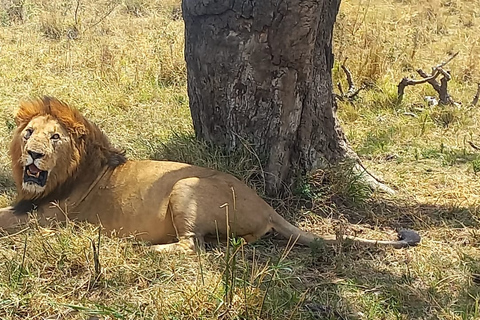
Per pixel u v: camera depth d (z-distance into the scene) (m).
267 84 5.07
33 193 4.43
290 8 4.79
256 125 5.18
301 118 5.30
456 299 3.89
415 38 10.70
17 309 3.54
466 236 4.77
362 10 12.52
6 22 11.29
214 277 3.85
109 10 12.16
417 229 4.89
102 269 3.87
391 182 5.78
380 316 3.71
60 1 12.60
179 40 9.78
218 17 4.99
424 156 6.44
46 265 3.93
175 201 4.27
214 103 5.27
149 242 4.38
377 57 9.09
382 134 7.01
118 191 4.43
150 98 7.75
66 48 9.70
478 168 6.03
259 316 3.47
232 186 4.40
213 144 5.39
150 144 5.84
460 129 7.30
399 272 4.22
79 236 4.16
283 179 5.22
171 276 3.89
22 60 8.98
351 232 4.85
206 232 4.30
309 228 4.88
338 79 8.77
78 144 4.45
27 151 4.21
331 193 5.28
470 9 13.12
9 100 7.45
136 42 9.98
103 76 8.35
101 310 3.48
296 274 4.11
